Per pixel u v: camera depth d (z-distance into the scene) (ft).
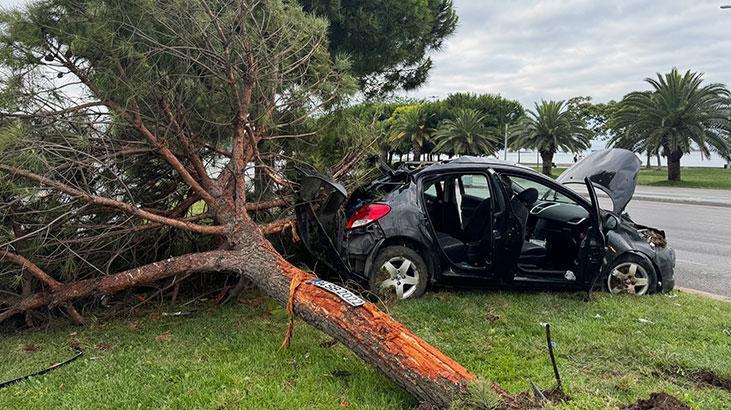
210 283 17.34
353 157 19.12
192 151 15.03
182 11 13.39
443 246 17.93
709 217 48.62
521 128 130.00
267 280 13.16
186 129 15.42
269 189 17.81
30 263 13.55
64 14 13.04
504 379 11.25
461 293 17.79
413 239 16.87
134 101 13.34
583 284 17.17
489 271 16.97
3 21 12.38
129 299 16.37
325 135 18.51
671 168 104.99
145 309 16.21
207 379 10.94
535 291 18.06
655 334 14.03
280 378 11.07
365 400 10.09
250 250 13.98
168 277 15.75
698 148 105.19
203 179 15.40
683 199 65.92
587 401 8.87
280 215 17.74
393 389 10.52
